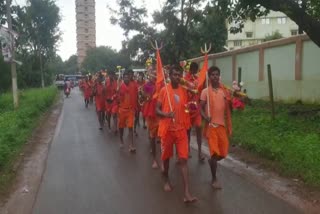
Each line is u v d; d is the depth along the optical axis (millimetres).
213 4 16891
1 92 27328
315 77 16766
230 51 23328
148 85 10398
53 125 17125
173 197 6762
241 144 10430
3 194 7188
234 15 15445
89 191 7215
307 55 17109
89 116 20797
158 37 30625
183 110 6758
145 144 11891
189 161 9336
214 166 7188
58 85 61531
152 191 7125
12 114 15430
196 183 7531
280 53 18797
